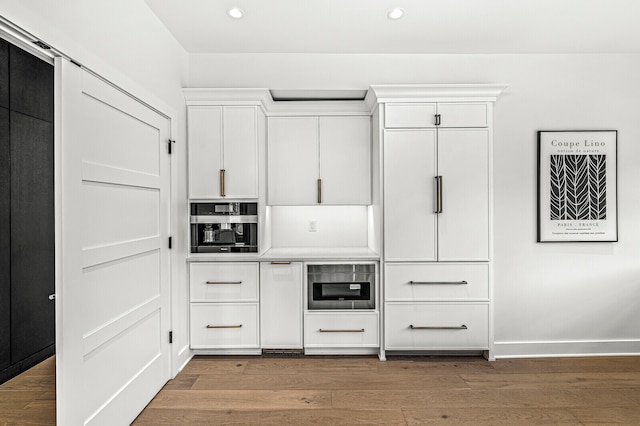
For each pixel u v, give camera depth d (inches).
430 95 119.6
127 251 85.4
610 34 116.8
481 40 121.4
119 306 82.6
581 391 102.2
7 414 91.0
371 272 124.1
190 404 95.6
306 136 137.3
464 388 103.7
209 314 123.3
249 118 124.4
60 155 64.4
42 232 120.4
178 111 118.9
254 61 131.6
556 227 128.1
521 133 128.7
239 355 126.4
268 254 129.5
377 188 126.6
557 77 129.0
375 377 110.2
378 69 132.0
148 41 99.2
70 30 66.2
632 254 128.7
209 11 103.0
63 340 64.4
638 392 101.7
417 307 121.8
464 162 120.3
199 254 124.9
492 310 121.3
